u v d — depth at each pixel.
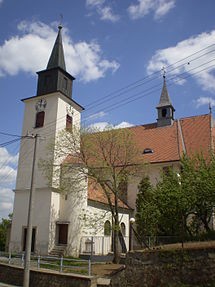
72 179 29.36
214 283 15.11
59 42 39.56
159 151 36.41
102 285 18.44
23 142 37.06
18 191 35.12
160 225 22.48
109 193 29.00
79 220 31.19
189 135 37.66
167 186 21.95
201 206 20.91
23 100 38.72
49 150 33.41
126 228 34.56
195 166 23.64
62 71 38.22
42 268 22.72
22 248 32.91
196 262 15.95
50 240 31.39
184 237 21.06
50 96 37.25
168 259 16.84
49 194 32.66
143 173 30.45
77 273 20.80
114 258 25.86
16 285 22.19
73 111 38.84
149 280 17.17
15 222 34.22
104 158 28.09
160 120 40.91
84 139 29.52
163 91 42.00
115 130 29.30
